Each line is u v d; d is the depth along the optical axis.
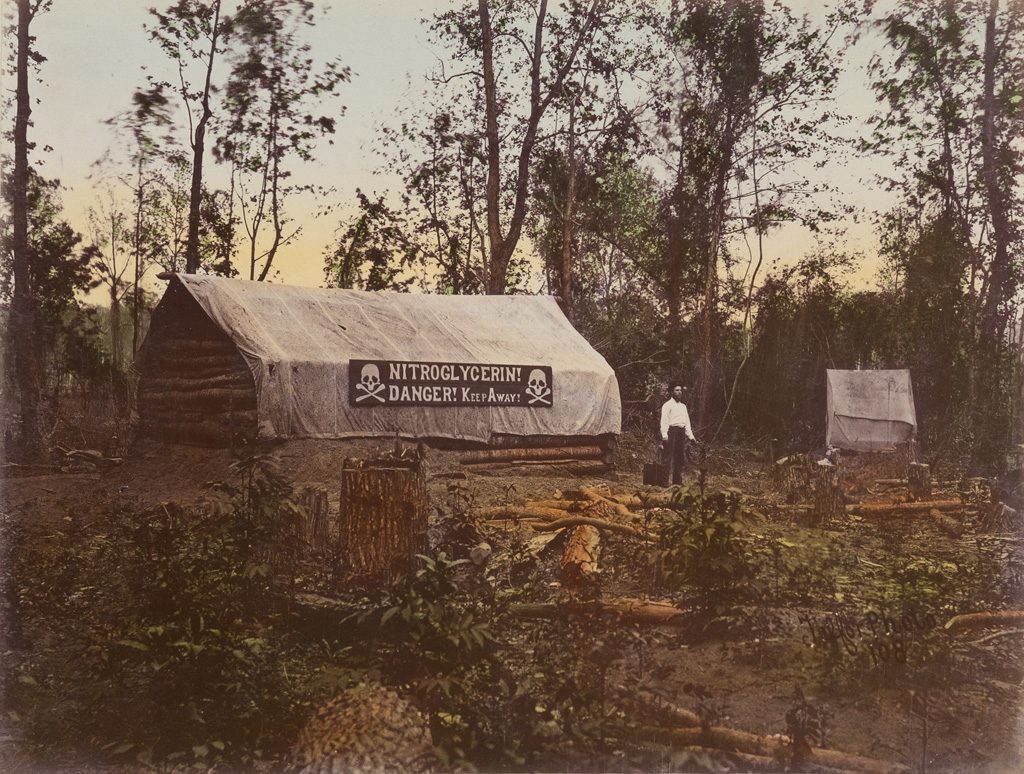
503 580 7.57
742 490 15.80
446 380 17.17
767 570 7.80
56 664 5.80
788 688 5.50
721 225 30.39
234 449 15.05
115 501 12.08
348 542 7.10
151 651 5.08
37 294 19.45
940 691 5.46
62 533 9.57
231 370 15.62
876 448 22.34
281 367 15.38
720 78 29.30
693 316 29.47
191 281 16.02
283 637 5.84
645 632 6.47
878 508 12.73
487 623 5.80
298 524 7.60
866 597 7.26
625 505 12.48
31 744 4.69
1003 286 22.48
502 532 9.49
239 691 5.05
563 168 30.80
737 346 29.00
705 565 6.78
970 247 24.44
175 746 4.71
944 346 22.62
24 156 18.41
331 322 17.09
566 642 5.71
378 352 16.72
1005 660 6.05
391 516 7.10
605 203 32.22
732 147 29.44
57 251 19.86
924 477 14.07
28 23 18.16
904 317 24.95
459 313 19.36
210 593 5.78
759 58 28.69
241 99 26.97
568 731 4.61
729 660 5.99
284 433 15.31
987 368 21.03
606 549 9.05
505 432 17.80
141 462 15.90
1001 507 12.13
